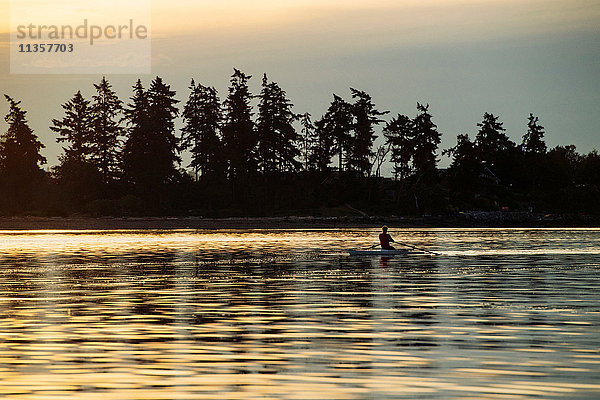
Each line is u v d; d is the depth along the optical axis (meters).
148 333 53.28
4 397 36.34
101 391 37.41
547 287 81.50
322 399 35.88
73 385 38.59
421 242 196.00
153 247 170.50
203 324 57.12
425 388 37.69
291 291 79.00
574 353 45.56
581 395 36.31
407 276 95.81
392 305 67.44
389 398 35.97
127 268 110.06
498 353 45.72
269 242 194.38
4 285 86.06
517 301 69.69
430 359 44.19
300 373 40.97
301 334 52.62
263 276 96.50
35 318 60.41
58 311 64.44
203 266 113.38
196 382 39.12
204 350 47.19
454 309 64.62
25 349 47.62
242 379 39.69
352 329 54.53
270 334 52.66
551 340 49.69
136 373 41.12
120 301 71.06
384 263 118.62
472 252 148.12
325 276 96.31
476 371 41.16
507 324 56.34
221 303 69.38
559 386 37.91
